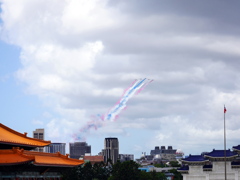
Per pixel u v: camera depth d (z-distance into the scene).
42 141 175.88
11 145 153.88
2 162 134.00
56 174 175.25
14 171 144.38
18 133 173.50
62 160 176.88
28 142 166.50
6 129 173.50
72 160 183.50
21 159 139.50
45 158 165.88
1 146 152.12
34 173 157.00
